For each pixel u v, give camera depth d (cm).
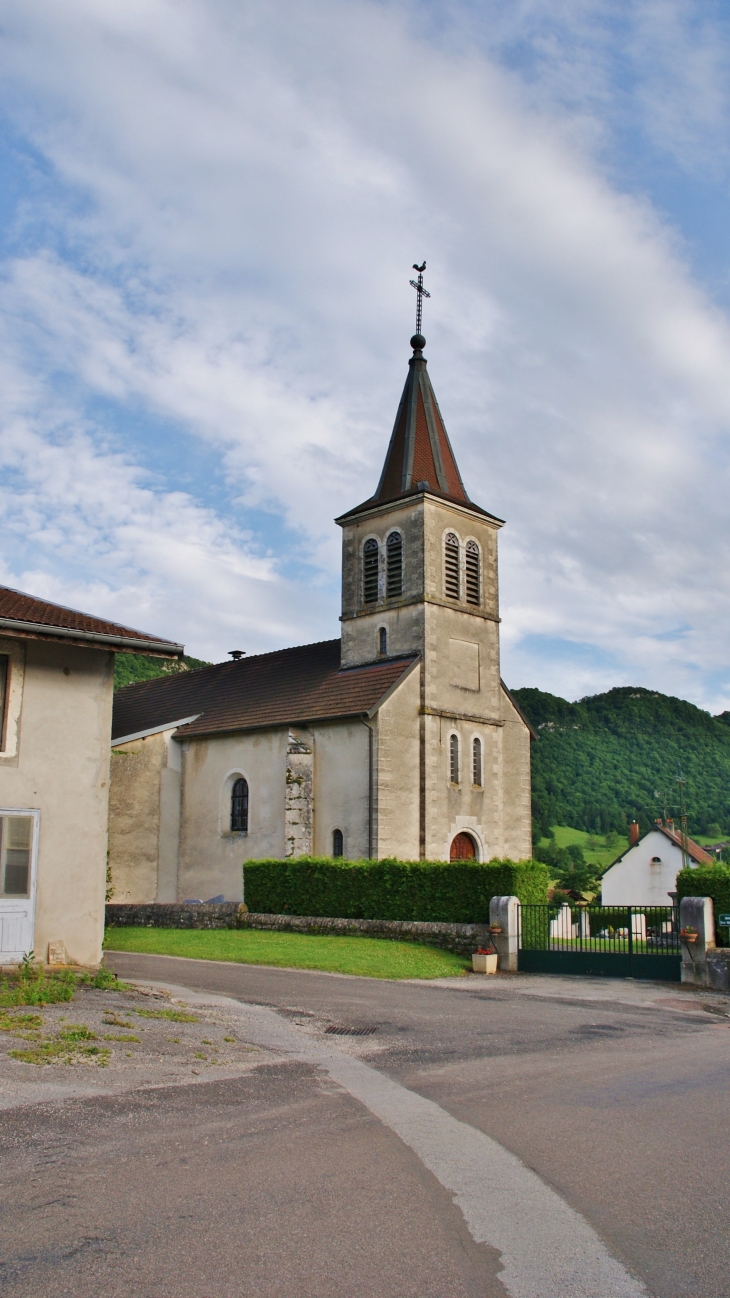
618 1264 580
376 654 3359
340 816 3080
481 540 3516
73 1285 528
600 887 7038
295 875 2728
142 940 2403
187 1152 753
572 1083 1062
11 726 1678
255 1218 629
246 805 3431
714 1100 997
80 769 1739
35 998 1315
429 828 3091
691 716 11062
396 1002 1627
